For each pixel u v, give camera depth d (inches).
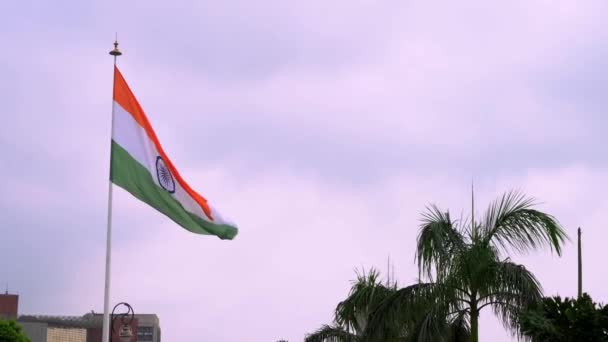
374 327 890.7
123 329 1155.3
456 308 868.6
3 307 5433.1
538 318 766.5
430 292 863.7
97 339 5762.8
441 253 853.2
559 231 855.7
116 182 836.0
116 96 842.8
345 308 1160.8
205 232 886.4
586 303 772.6
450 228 874.1
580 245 1769.2
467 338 913.5
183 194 864.9
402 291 879.1
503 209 867.4
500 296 852.6
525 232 856.9
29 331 5191.9
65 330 5462.6
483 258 844.0
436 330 856.3
